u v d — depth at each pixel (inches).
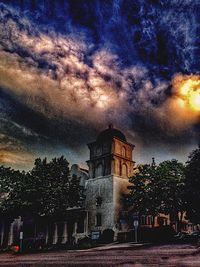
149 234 1229.1
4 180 1609.3
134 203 1473.9
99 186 1610.5
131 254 695.7
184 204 1209.4
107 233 1409.9
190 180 1159.6
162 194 1336.1
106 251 858.1
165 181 1348.4
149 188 1385.3
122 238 1328.7
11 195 1456.7
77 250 1042.7
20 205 1400.1
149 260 538.6
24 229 1523.1
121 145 1697.8
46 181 1424.7
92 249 1024.9
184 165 1396.4
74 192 1498.5
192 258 541.0
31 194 1384.1
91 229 1550.2
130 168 1694.1
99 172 1664.6
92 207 1598.2
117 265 483.2
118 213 1510.8
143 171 1461.6
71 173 1825.8
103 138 1704.0
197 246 809.5
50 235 1572.3
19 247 1275.8
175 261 504.1
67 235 1578.5
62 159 1531.7
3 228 1558.8
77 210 1626.5
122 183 1600.6
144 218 1541.6
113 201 1514.5
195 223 1200.8
